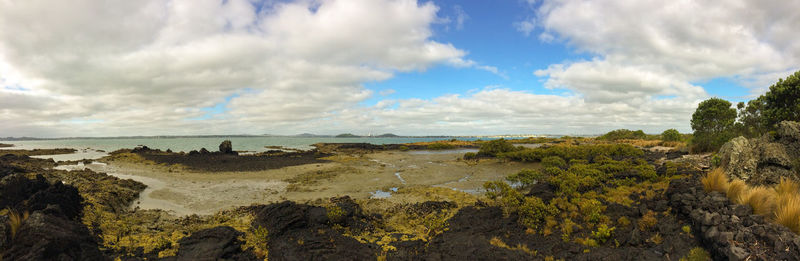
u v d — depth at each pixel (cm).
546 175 2200
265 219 1549
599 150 3762
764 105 2166
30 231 909
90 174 2881
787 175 1365
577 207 1519
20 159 4238
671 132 5094
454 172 3394
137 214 1762
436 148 7331
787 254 800
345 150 6969
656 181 1777
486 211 1683
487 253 1117
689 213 1175
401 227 1605
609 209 1445
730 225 964
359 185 2723
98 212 1616
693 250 983
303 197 2302
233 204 2112
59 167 3791
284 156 5328
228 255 1177
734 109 2675
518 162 3962
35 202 1397
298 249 1200
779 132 1656
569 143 7050
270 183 2833
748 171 1468
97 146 10688
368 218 1708
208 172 3419
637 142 5772
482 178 3034
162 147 10306
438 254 1141
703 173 1725
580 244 1178
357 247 1250
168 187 2647
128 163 4128
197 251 1160
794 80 1903
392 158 5003
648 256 1016
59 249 919
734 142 1633
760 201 1063
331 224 1520
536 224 1393
